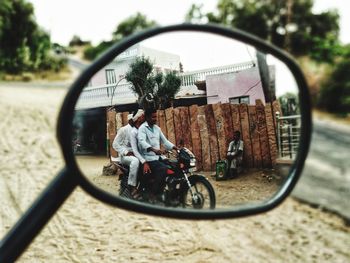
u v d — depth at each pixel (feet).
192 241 13.78
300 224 16.34
